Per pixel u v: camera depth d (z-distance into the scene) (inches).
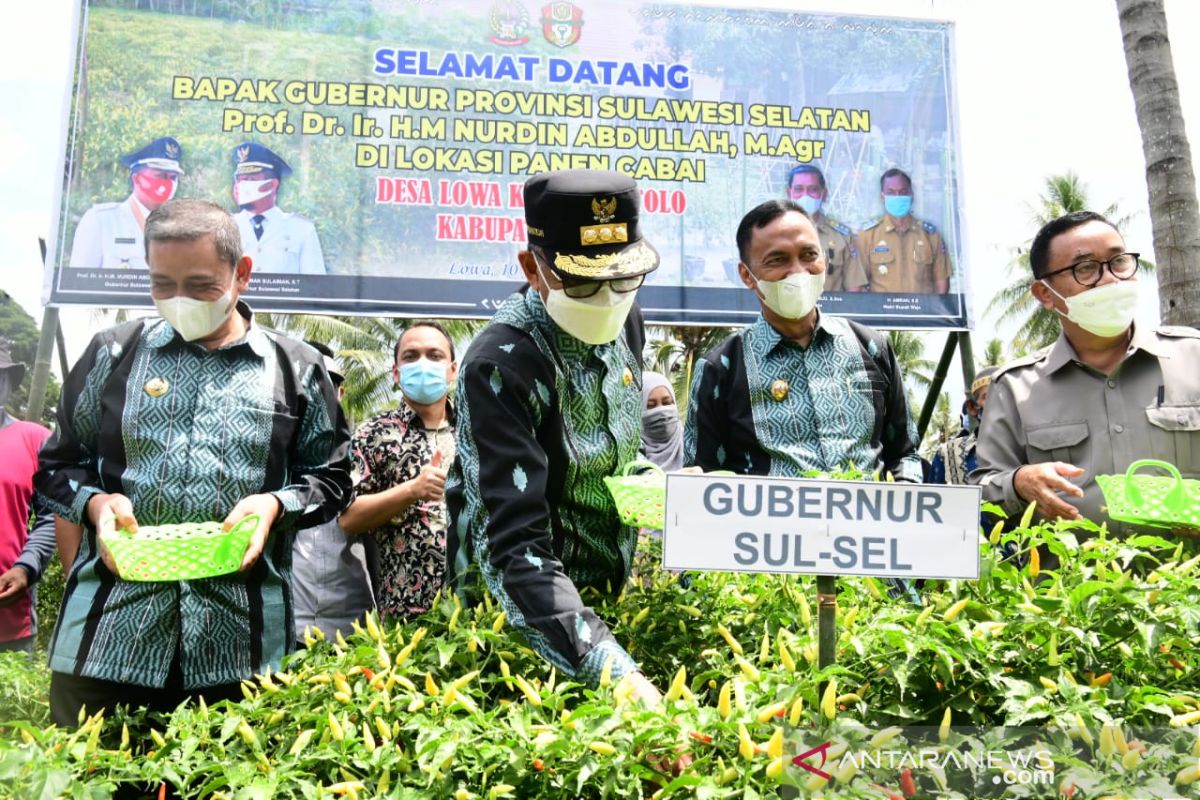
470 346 91.1
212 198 264.8
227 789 73.7
